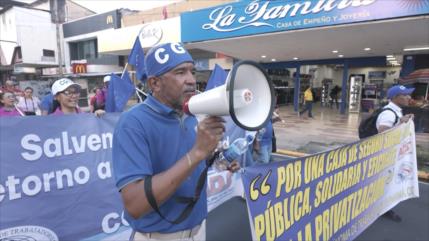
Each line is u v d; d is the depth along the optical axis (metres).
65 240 2.35
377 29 8.47
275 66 17.73
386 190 3.13
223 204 3.73
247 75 0.97
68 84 3.29
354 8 7.77
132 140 1.10
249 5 9.70
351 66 15.26
